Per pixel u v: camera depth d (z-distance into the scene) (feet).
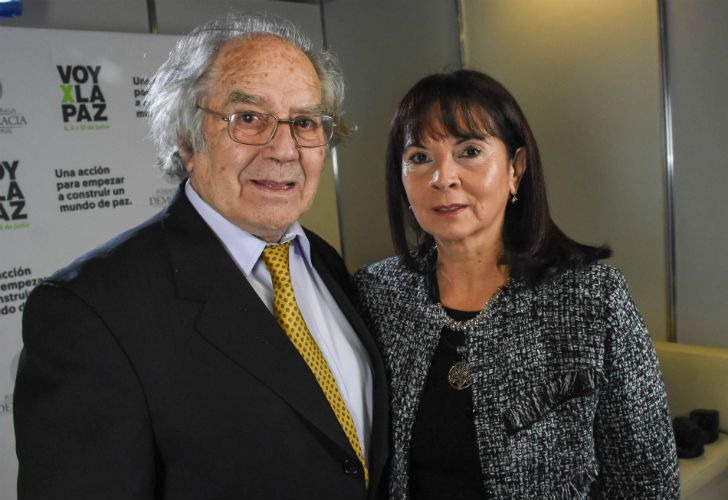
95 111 9.86
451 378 4.17
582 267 4.21
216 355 3.51
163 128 3.98
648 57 10.42
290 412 3.60
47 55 9.39
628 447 4.18
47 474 3.05
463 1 13.66
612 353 4.02
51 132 9.47
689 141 10.09
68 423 3.09
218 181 3.79
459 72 4.40
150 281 3.50
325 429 3.63
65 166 9.61
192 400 3.39
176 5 10.90
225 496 3.46
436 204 4.25
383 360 4.56
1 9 8.91
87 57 9.76
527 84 12.52
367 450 4.23
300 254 4.46
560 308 4.09
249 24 4.01
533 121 12.50
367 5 13.09
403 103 4.49
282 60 3.79
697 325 10.38
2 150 9.07
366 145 13.38
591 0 11.12
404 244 4.92
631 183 10.98
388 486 4.39
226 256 3.79
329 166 12.83
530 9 12.21
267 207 3.79
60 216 9.59
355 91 12.96
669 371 9.89
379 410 4.22
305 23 12.28
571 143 11.86
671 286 10.62
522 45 12.50
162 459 3.44
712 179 9.87
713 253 10.03
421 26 13.76
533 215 4.38
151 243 3.68
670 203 10.46
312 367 3.87
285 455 3.57
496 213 4.25
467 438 4.08
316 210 12.75
